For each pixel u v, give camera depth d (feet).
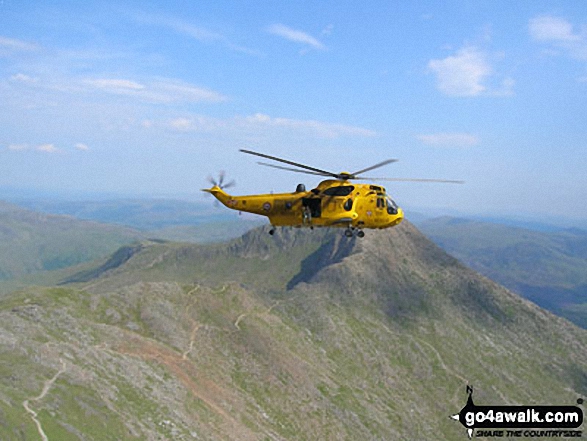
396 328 483.92
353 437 301.43
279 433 271.49
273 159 121.80
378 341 452.76
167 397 233.76
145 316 340.39
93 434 161.27
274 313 445.78
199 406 246.27
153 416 203.72
